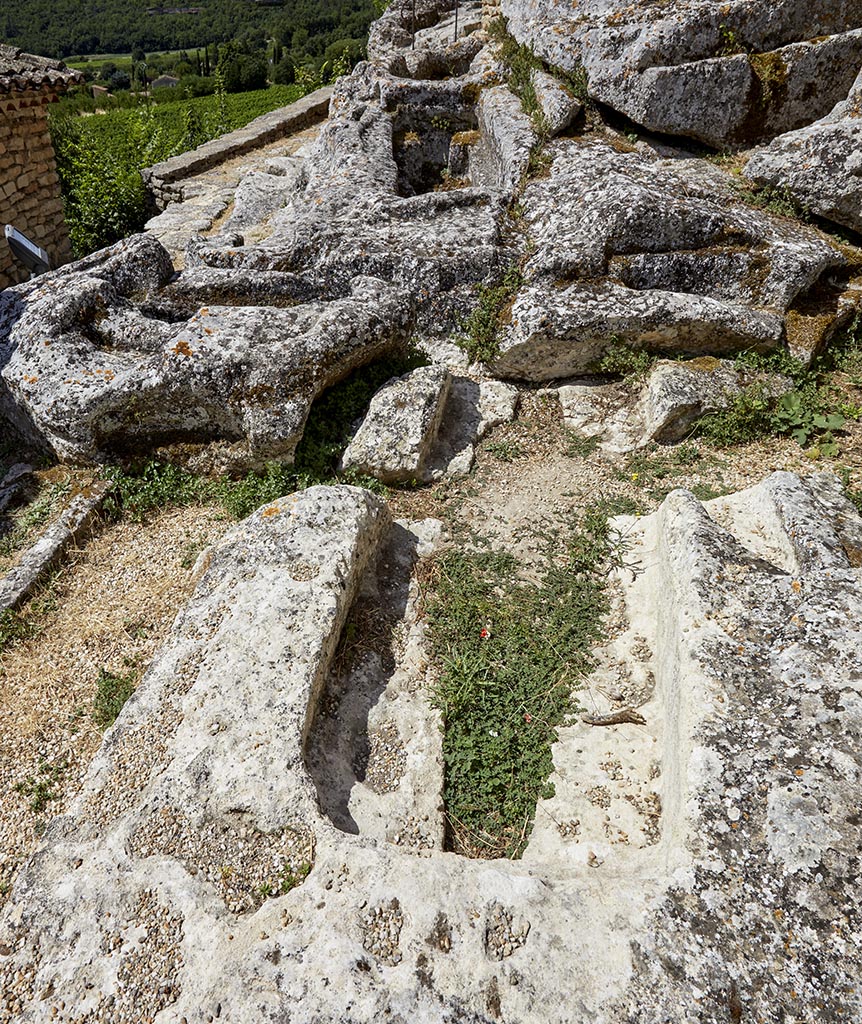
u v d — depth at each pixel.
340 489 4.24
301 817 2.88
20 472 5.37
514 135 7.75
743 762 2.81
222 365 4.90
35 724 3.76
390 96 9.45
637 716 3.58
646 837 3.10
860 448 5.12
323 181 8.12
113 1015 2.46
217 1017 2.36
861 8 7.31
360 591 4.20
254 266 6.53
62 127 15.45
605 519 4.74
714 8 7.38
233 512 4.94
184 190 12.23
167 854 2.83
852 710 2.84
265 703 3.22
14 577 4.45
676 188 6.46
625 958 2.42
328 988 2.36
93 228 12.91
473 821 3.39
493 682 3.84
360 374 5.64
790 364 5.62
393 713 3.67
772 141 7.35
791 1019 2.27
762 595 3.38
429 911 2.55
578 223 6.07
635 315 5.48
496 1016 2.33
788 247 5.85
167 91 31.39
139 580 4.55
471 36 11.05
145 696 3.35
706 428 5.30
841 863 2.50
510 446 5.52
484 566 4.54
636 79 7.60
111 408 5.02
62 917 2.70
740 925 2.46
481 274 6.32
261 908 2.64
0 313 5.90
